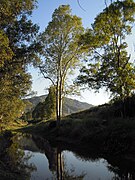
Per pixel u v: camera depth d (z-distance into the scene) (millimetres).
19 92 27250
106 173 15414
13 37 20609
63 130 36219
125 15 26359
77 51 35781
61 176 15266
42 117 84250
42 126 55938
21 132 59812
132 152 18781
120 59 27344
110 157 20281
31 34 21109
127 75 25578
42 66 35906
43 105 83938
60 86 37188
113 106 34750
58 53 36156
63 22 35250
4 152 23953
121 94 25922
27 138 43062
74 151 25312
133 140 19734
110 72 27047
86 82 27938
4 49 15406
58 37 35906
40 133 49625
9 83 24094
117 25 26750
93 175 15141
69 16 35281
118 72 25688
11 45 20609
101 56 28141
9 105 29781
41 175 15555
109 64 27266
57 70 36812
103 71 27250
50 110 68000
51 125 45781
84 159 20859
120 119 26094
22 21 20359
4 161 18891
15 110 31531
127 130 21766
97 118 33031
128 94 26844
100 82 27266
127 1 25297
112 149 20844
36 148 29688
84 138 27906
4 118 30500
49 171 16797
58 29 35375
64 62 37000
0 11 16469
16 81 24641
